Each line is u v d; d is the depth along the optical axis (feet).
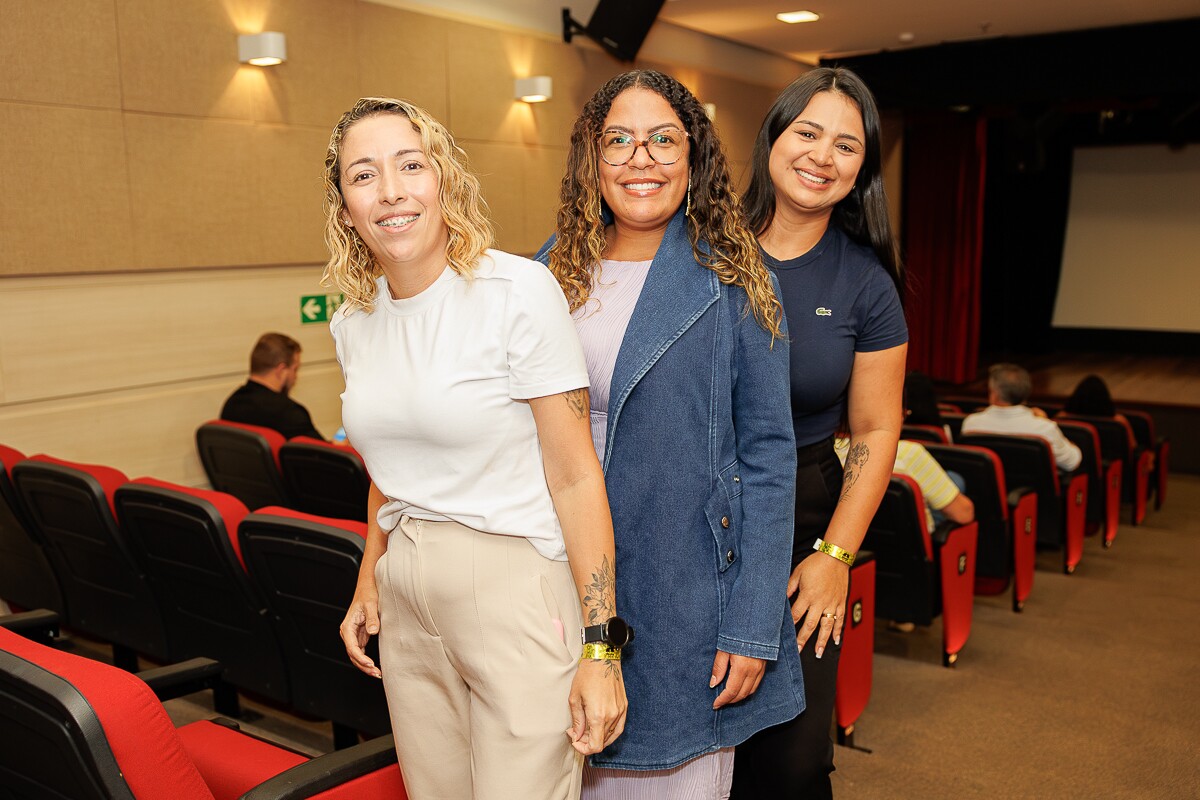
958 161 38.24
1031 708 12.09
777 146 6.10
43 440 14.42
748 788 6.49
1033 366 44.52
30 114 13.73
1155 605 16.25
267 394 15.05
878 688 12.75
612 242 5.76
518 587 4.79
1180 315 46.24
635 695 5.40
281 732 10.53
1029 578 16.25
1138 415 23.12
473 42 20.93
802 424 6.38
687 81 27.96
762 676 5.48
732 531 5.39
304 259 17.97
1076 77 28.43
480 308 4.70
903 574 12.60
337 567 7.47
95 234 14.64
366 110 4.74
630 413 5.27
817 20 26.84
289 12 17.17
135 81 14.98
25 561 11.10
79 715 4.29
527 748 4.76
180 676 7.07
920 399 16.84
